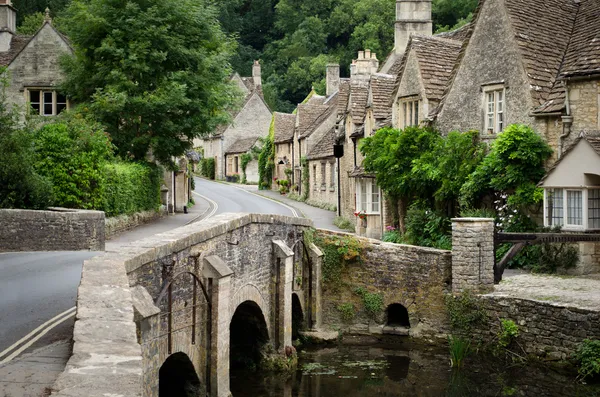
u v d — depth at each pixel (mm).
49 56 34719
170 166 33781
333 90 62750
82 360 5699
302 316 22281
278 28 86625
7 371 7348
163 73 32094
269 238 19031
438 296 20609
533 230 21469
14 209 19859
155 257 11664
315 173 47125
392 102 29000
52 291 12688
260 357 18844
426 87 26875
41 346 8602
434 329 20688
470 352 18750
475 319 19000
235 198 50531
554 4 25156
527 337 17594
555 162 20422
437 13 66000
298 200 49688
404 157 26172
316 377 17875
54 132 24875
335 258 22703
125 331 6570
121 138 31219
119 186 27625
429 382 16953
